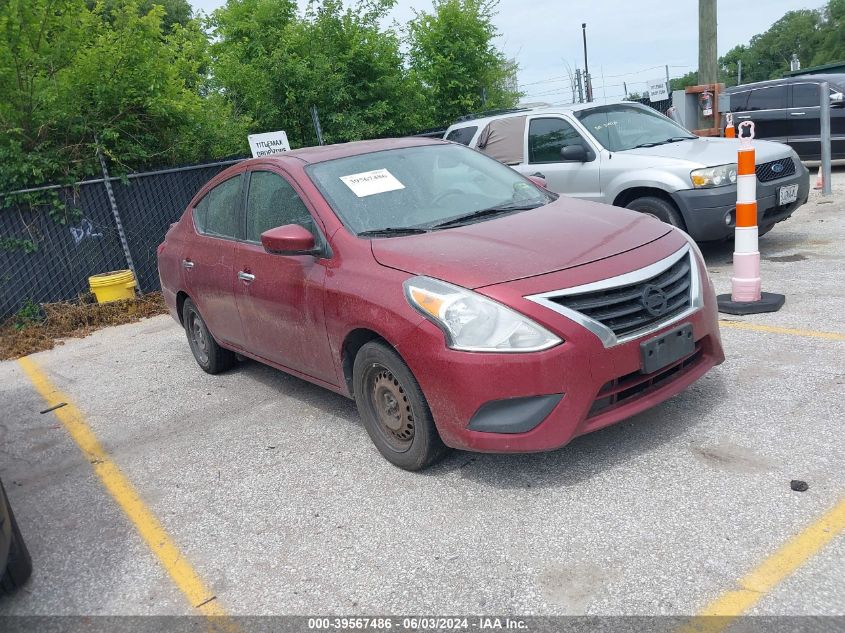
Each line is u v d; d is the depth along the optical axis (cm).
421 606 279
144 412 552
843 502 303
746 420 384
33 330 858
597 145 773
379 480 383
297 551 330
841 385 408
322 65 1285
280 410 511
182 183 1018
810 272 657
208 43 1352
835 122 1331
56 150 934
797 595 255
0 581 322
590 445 384
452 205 435
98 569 341
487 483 361
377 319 360
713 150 719
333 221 415
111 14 1066
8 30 919
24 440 532
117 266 975
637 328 341
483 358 324
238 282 490
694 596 262
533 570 289
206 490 405
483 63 1583
